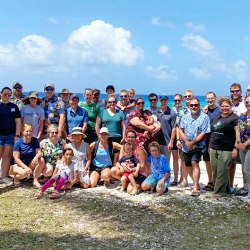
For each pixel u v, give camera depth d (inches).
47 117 355.3
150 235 217.9
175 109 385.4
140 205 272.4
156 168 304.0
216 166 295.4
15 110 323.0
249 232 223.9
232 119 285.0
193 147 300.7
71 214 251.0
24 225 230.4
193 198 290.2
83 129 340.2
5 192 297.1
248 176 278.4
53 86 361.7
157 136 335.3
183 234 220.5
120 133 342.3
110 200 282.2
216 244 206.1
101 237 213.5
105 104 411.2
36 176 314.7
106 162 328.5
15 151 309.7
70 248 197.2
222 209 265.3
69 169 307.6
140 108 331.0
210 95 322.7
